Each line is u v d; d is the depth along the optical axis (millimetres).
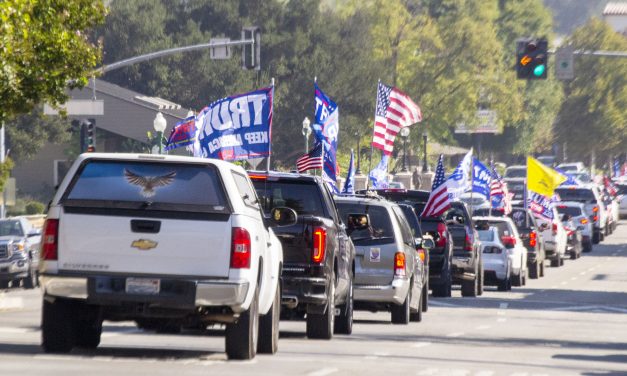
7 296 91438
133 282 38688
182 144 79625
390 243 63375
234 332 40344
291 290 49531
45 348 41125
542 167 140750
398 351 49094
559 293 103062
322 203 52000
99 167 39469
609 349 55375
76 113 111562
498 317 75875
